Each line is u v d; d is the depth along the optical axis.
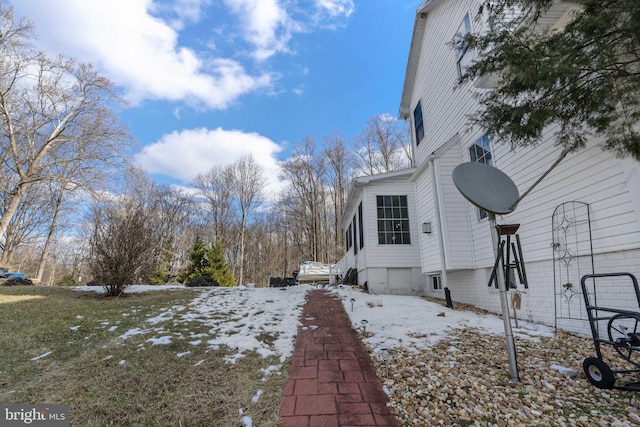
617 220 3.83
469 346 4.08
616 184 3.85
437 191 7.46
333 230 30.36
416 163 11.44
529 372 3.22
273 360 3.83
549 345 3.98
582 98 2.94
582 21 2.72
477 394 2.83
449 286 8.17
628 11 2.39
